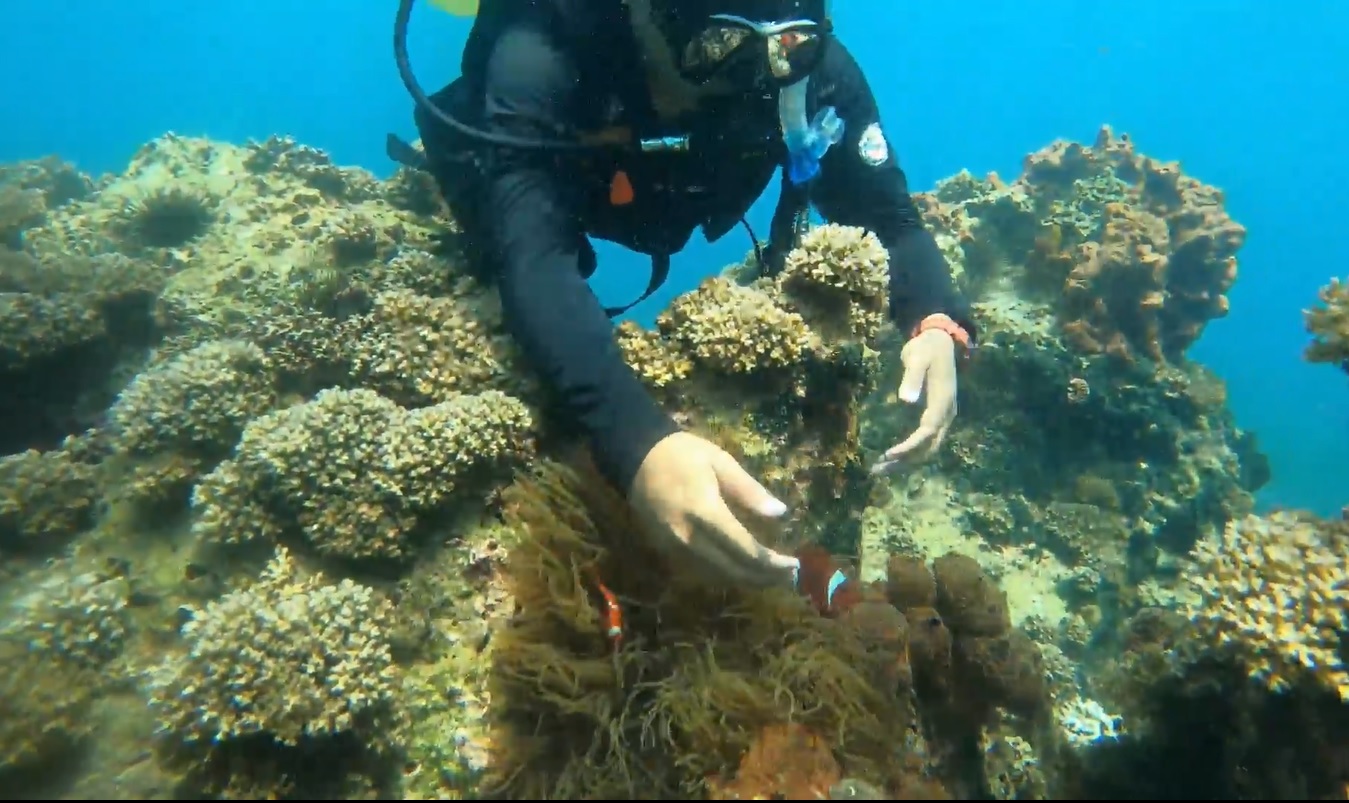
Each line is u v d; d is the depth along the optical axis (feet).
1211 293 8.48
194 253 4.68
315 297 3.80
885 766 2.50
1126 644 3.74
